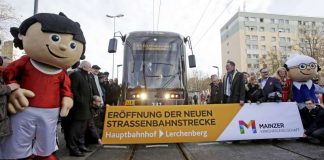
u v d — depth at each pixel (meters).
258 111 7.88
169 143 7.97
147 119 7.65
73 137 6.30
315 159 5.59
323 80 9.41
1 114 3.55
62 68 4.34
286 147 6.94
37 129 4.06
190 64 10.53
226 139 7.66
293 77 8.20
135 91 9.53
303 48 38.94
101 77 10.21
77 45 4.28
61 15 4.45
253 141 7.99
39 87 4.06
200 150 6.77
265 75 8.48
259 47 74.00
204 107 7.81
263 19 75.00
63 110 4.28
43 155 4.15
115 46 10.42
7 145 3.90
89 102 6.61
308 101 7.57
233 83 8.15
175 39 10.35
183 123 7.70
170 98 9.56
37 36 3.99
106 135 7.48
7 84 3.87
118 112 7.63
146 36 10.27
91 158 6.07
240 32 73.56
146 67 9.84
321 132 7.13
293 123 7.87
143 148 7.30
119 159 5.96
